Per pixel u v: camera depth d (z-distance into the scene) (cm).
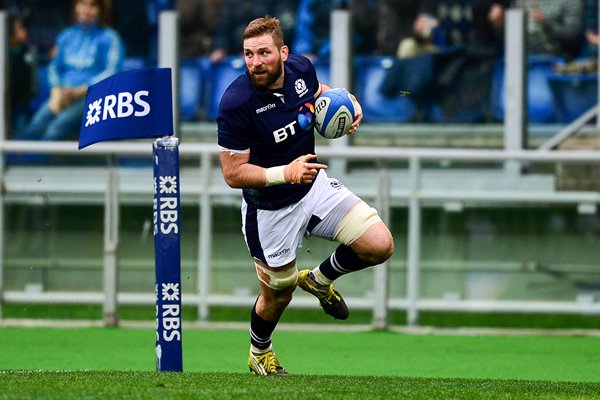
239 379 2205
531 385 2262
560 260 4041
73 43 5112
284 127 2372
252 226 2472
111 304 4072
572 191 4028
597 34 5022
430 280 4062
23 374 2239
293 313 4300
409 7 4934
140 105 2356
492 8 4906
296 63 2408
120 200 4097
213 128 5019
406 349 3566
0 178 4106
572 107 5019
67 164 4125
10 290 4138
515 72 4475
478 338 3847
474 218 4053
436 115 4906
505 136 4547
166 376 2216
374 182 4069
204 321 4119
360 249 2439
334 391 1984
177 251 2372
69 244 4119
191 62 5066
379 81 4931
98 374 2252
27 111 5078
